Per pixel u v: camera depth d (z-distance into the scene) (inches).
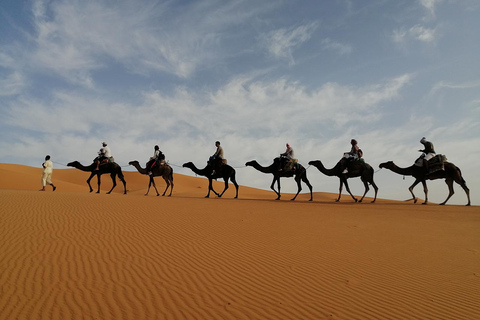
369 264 416.8
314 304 298.7
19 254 373.7
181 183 2628.0
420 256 457.7
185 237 494.6
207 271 366.9
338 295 320.5
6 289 293.9
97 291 301.4
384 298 317.4
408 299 316.8
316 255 444.5
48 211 584.4
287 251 456.1
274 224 621.3
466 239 559.2
